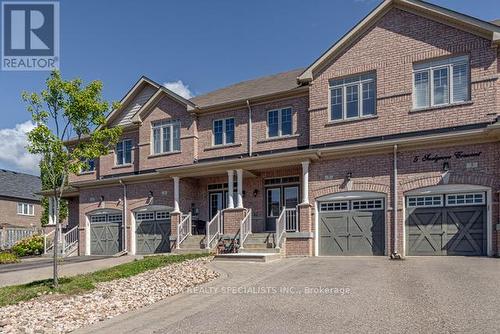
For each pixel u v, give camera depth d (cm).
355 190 1627
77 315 812
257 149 1981
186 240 1941
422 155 1519
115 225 2355
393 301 799
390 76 1634
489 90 1453
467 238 1431
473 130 1406
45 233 2680
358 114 1698
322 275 1131
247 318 742
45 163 1091
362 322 683
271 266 1372
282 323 702
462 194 1454
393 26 1650
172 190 2142
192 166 1948
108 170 2458
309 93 1805
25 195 4350
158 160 2245
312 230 1684
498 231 1358
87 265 1697
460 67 1525
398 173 1552
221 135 2114
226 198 2070
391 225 1549
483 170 1412
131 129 2409
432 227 1489
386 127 1619
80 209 2480
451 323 654
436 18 1568
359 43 1714
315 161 1717
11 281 1343
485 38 1475
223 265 1427
